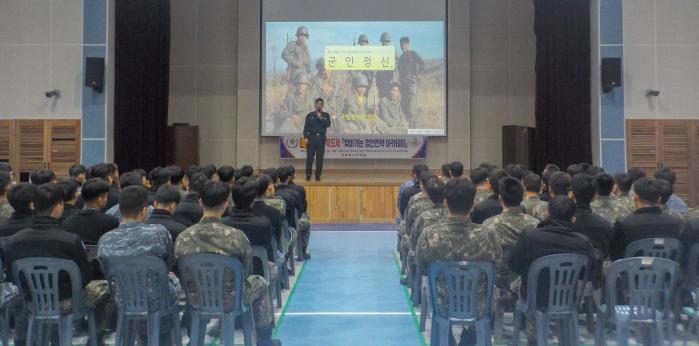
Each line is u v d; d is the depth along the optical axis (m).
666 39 10.59
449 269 3.58
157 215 4.26
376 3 13.56
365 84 13.51
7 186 5.04
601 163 10.60
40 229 3.72
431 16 13.61
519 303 3.83
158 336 3.69
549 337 4.66
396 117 13.52
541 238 3.67
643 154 10.58
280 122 13.56
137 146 11.52
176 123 13.38
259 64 13.66
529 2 13.92
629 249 4.03
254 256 4.53
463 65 13.62
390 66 13.53
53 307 3.69
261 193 5.56
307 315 5.44
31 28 10.57
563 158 11.79
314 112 12.32
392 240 9.83
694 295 4.34
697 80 10.56
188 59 13.88
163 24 12.42
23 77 10.57
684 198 10.55
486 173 5.94
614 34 10.61
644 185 4.19
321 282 6.80
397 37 13.55
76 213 4.32
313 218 11.69
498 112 13.87
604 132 10.57
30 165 10.55
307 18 13.57
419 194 5.71
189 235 3.81
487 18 13.89
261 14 13.61
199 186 5.21
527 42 13.91
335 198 11.69
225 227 3.83
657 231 4.13
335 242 9.64
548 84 12.27
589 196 4.27
